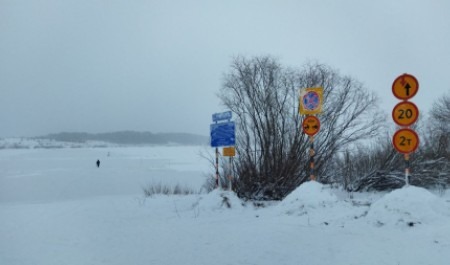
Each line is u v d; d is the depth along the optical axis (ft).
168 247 23.13
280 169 42.19
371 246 21.04
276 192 42.27
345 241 22.30
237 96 47.52
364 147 49.93
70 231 28.17
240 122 45.78
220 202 35.29
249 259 20.53
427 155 49.11
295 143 43.19
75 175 127.44
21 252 22.79
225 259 20.67
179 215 33.30
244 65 48.78
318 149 45.14
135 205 40.32
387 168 45.65
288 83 46.68
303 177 43.11
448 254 19.07
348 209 28.27
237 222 29.35
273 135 43.32
